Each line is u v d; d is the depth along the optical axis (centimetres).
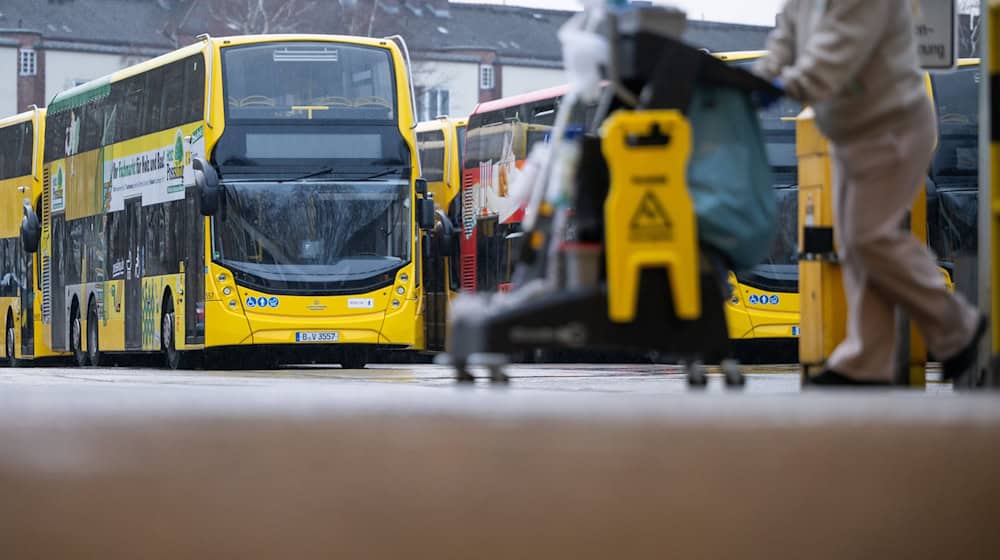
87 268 6994
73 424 767
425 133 7912
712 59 1341
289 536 611
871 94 1537
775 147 5856
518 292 1341
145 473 673
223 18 18200
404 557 604
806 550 649
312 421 775
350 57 5784
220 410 831
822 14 1471
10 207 8062
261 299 5659
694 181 1343
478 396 1017
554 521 639
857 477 698
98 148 6869
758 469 696
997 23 1275
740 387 1359
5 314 8144
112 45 19762
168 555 592
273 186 5700
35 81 19600
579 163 1337
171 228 6009
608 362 7069
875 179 1557
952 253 5741
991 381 1271
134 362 7969
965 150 5756
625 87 1352
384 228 5772
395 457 700
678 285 1307
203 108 5731
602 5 1342
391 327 5741
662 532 641
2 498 639
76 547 598
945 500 688
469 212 7181
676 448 720
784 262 5862
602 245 1331
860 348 1617
